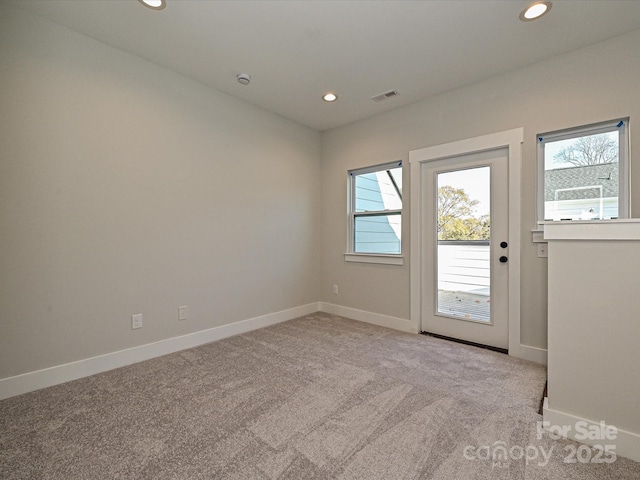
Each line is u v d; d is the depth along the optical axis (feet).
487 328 8.92
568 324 4.89
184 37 7.00
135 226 7.82
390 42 7.10
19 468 4.20
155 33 6.87
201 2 5.90
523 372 7.20
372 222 11.75
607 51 6.92
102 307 7.28
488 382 6.70
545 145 7.95
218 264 9.62
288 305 11.90
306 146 12.56
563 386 4.93
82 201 6.97
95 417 5.38
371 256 11.41
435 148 9.68
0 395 5.96
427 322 10.17
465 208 9.37
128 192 7.69
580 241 4.80
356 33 6.79
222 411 5.57
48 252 6.52
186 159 8.82
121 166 7.56
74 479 4.02
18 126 6.13
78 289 6.93
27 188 6.25
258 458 4.40
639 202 6.56
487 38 6.91
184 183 8.79
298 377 6.91
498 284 8.72
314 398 6.01
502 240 8.64
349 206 12.41
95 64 7.11
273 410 5.60
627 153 6.79
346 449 4.58
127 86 7.63
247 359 7.97
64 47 6.67
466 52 7.45
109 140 7.36
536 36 6.84
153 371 7.25
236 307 10.12
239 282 10.21
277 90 9.51
